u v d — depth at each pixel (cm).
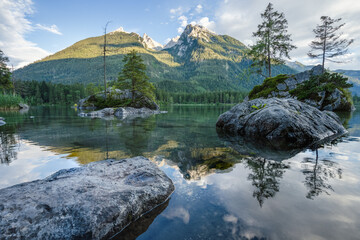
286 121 650
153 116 1877
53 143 596
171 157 448
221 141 645
